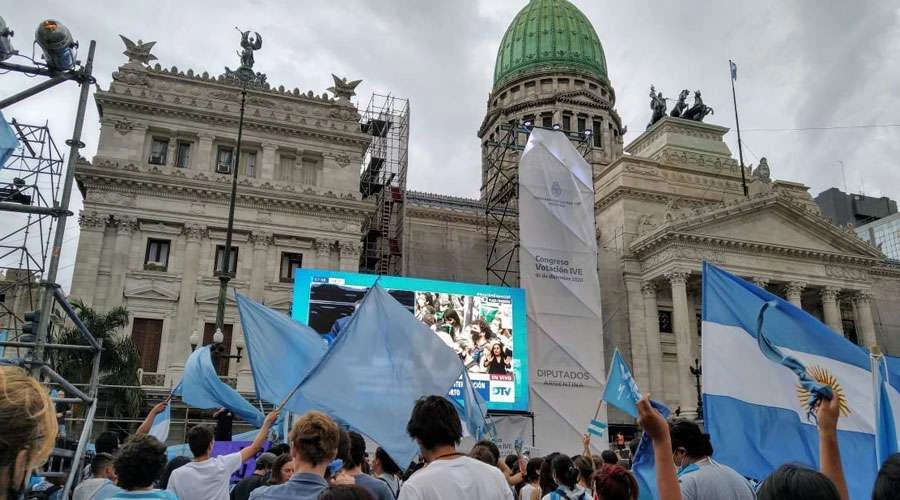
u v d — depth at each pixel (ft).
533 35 384.06
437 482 22.63
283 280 195.93
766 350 28.91
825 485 16.94
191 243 188.96
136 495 24.16
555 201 157.17
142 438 25.38
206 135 199.52
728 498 25.35
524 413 165.07
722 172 271.90
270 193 196.24
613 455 51.96
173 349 180.75
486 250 247.70
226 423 74.49
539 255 152.76
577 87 369.30
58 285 42.55
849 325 267.59
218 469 32.96
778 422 35.47
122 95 192.03
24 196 65.46
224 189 192.95
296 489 25.31
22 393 12.06
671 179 260.62
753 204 234.79
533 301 150.20
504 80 385.50
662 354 236.22
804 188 285.64
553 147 161.48
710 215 229.86
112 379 144.15
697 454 27.63
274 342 56.39
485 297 170.81
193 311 185.06
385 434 39.01
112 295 179.73
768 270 234.99
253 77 213.25
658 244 231.71
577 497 37.04
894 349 282.36
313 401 39.11
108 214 183.93
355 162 210.79
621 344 234.58
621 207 251.19
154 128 196.03
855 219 448.65
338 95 216.74
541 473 41.50
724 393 35.86
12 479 11.55
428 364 41.55
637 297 238.48
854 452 35.19
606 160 350.43
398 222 243.60
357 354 40.81
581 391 147.54
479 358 165.27
